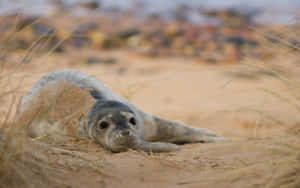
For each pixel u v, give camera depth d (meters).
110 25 84.31
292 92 12.34
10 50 12.98
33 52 13.41
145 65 64.38
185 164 13.77
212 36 78.75
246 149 15.52
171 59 70.06
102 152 16.75
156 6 102.50
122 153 15.91
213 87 48.62
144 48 76.25
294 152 11.39
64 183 11.45
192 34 81.38
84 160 13.61
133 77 54.16
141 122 20.39
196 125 29.22
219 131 26.17
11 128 11.63
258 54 59.97
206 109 35.56
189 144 19.66
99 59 65.38
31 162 11.65
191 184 11.79
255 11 79.44
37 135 19.66
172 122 21.52
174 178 12.41
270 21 14.83
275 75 12.45
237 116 31.03
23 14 13.59
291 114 24.62
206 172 12.84
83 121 19.27
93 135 18.42
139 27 86.69
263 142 13.09
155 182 12.09
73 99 20.36
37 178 11.23
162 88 48.44
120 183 11.95
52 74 22.64
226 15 86.56
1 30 12.93
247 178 11.73
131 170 13.03
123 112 18.45
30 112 18.98
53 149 14.17
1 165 10.70
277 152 11.99
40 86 21.83
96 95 20.88
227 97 41.56
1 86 12.62
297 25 13.00
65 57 56.06
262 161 12.28
